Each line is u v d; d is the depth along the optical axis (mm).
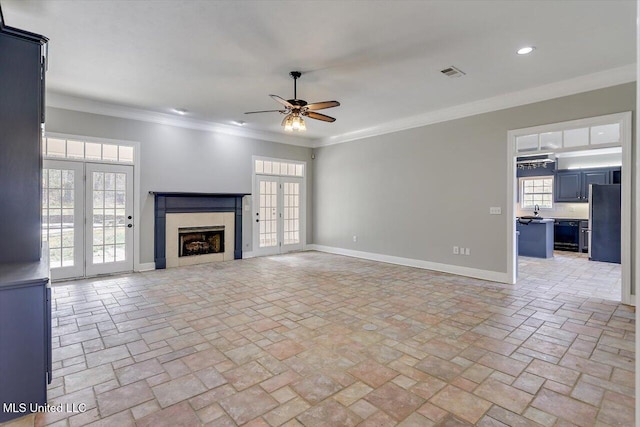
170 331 3088
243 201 7027
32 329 1899
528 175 9109
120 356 2602
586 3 2602
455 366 2449
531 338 2932
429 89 4551
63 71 3979
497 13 2740
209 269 5852
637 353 781
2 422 1823
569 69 3887
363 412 1920
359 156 7094
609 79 3943
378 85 4398
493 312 3605
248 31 3043
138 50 3428
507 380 2260
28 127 2303
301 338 2938
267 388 2166
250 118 6105
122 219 5512
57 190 4945
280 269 5867
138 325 3232
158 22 2900
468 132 5277
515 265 4934
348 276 5324
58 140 4945
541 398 2055
